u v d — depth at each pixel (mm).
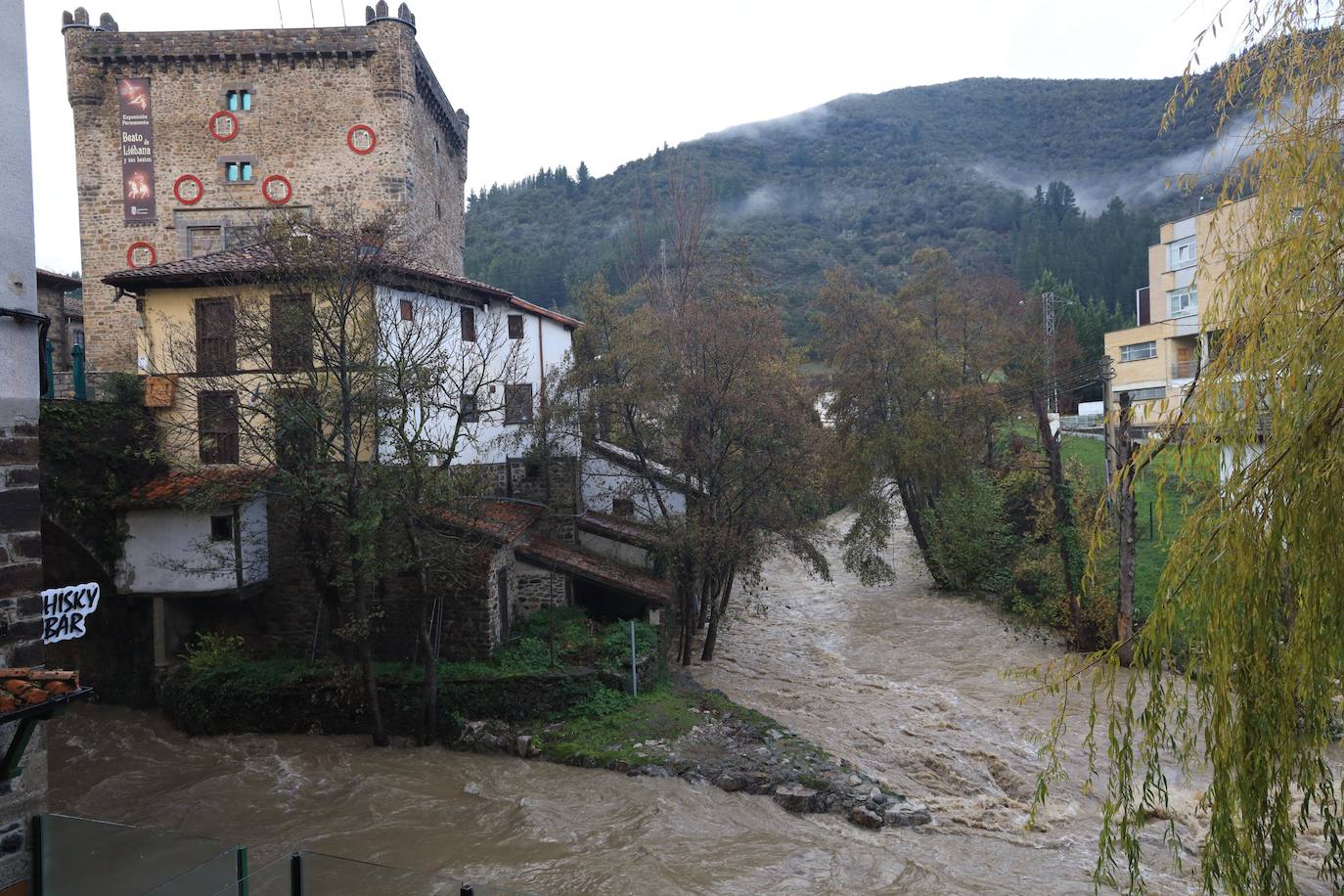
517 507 25328
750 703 20656
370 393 17766
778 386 24328
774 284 90688
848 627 29453
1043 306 39219
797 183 157750
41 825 8102
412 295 22359
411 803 15109
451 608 20219
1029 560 30562
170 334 21969
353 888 8398
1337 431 5438
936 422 32344
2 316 8156
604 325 25219
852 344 33219
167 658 20906
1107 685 6820
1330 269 5762
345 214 22172
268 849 13383
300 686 18891
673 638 26562
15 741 7719
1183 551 6223
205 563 20297
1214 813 5891
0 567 8086
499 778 16203
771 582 37062
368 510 16891
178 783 16406
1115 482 7125
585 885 12000
